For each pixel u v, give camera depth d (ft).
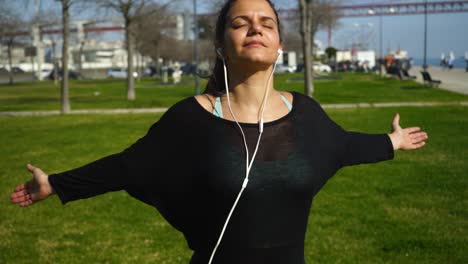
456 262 15.93
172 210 6.97
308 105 7.22
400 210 20.99
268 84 6.97
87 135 42.98
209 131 6.68
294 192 6.55
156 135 6.92
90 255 17.17
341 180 26.03
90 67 320.50
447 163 29.35
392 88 94.07
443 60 192.44
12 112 64.49
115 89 115.85
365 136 7.82
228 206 6.47
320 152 6.90
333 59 275.18
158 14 116.47
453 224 19.24
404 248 17.11
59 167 30.71
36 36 175.01
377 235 18.29
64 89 62.75
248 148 6.57
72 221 20.77
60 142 39.65
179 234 19.22
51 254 17.29
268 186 6.45
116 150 35.96
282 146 6.64
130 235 19.12
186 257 17.03
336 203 22.09
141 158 6.81
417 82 110.73
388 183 25.27
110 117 56.95
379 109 58.29
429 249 16.94
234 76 7.00
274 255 6.59
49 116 59.06
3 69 251.19
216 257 6.64
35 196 7.09
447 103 63.10
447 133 39.91
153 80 165.37
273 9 7.16
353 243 17.60
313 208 21.42
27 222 20.66
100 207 22.57
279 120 6.81
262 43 6.73
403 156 31.53
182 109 6.95
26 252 17.49
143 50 208.85
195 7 79.56
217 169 6.46
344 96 77.92
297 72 206.69
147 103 74.79
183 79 163.53
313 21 137.39
